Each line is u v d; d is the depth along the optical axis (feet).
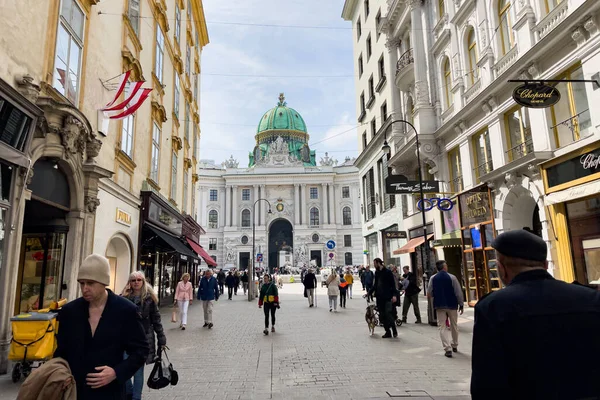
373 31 97.14
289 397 18.04
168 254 69.62
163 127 59.82
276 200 247.70
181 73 73.56
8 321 22.34
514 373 6.23
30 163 24.32
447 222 59.36
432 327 37.17
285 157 252.62
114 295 10.44
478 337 6.61
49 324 20.39
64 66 29.66
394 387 19.16
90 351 9.50
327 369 22.84
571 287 6.72
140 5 48.37
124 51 41.57
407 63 70.23
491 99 47.42
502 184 45.83
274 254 250.98
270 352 27.78
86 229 32.19
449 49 59.16
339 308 57.26
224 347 29.86
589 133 34.12
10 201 22.63
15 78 23.45
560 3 36.47
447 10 59.36
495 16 47.93
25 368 20.53
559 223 37.17
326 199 245.86
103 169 33.09
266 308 35.86
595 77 32.71
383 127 83.51
